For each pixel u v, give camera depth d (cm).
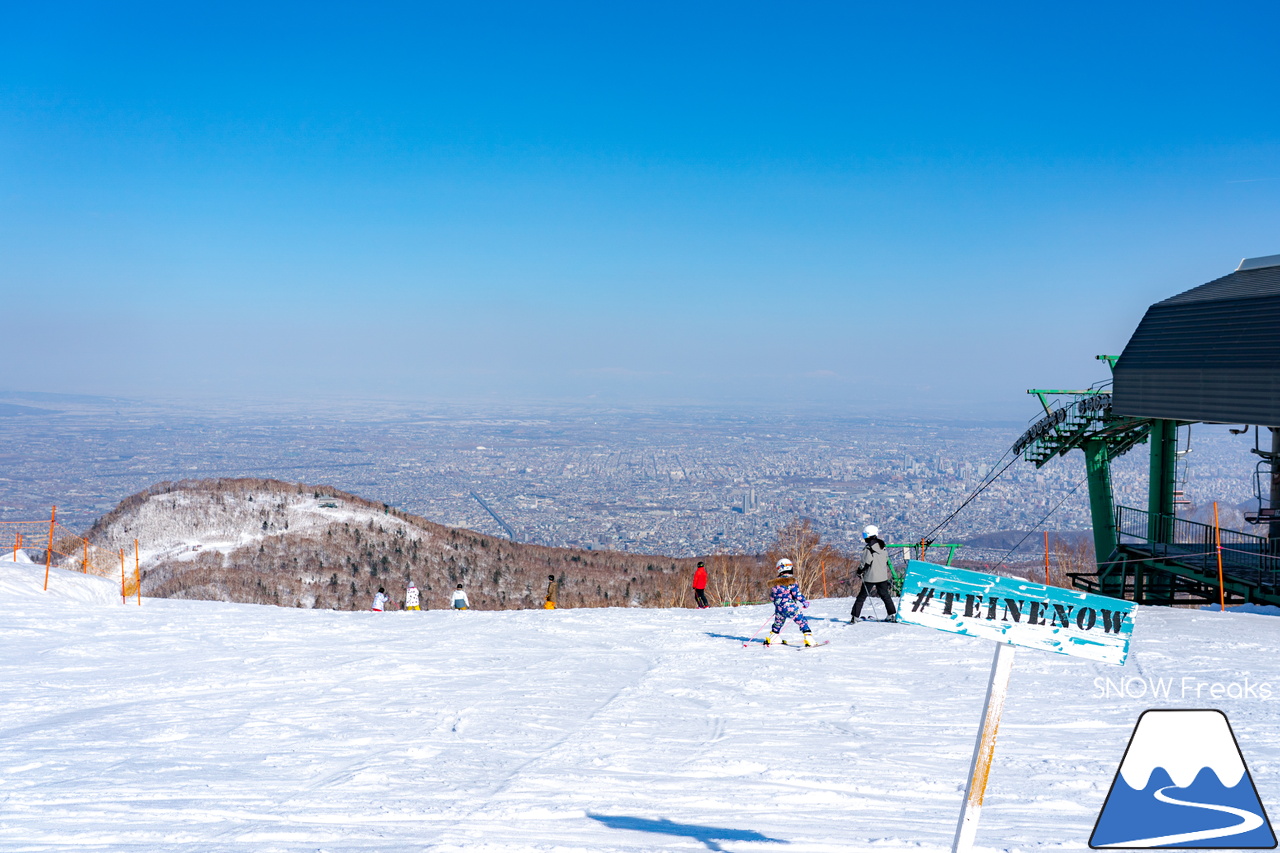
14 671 1301
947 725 923
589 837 557
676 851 520
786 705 1035
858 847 525
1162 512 2395
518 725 943
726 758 794
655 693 1111
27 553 3061
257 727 950
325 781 732
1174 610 1786
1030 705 1002
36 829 593
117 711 1042
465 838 557
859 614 1711
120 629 1708
